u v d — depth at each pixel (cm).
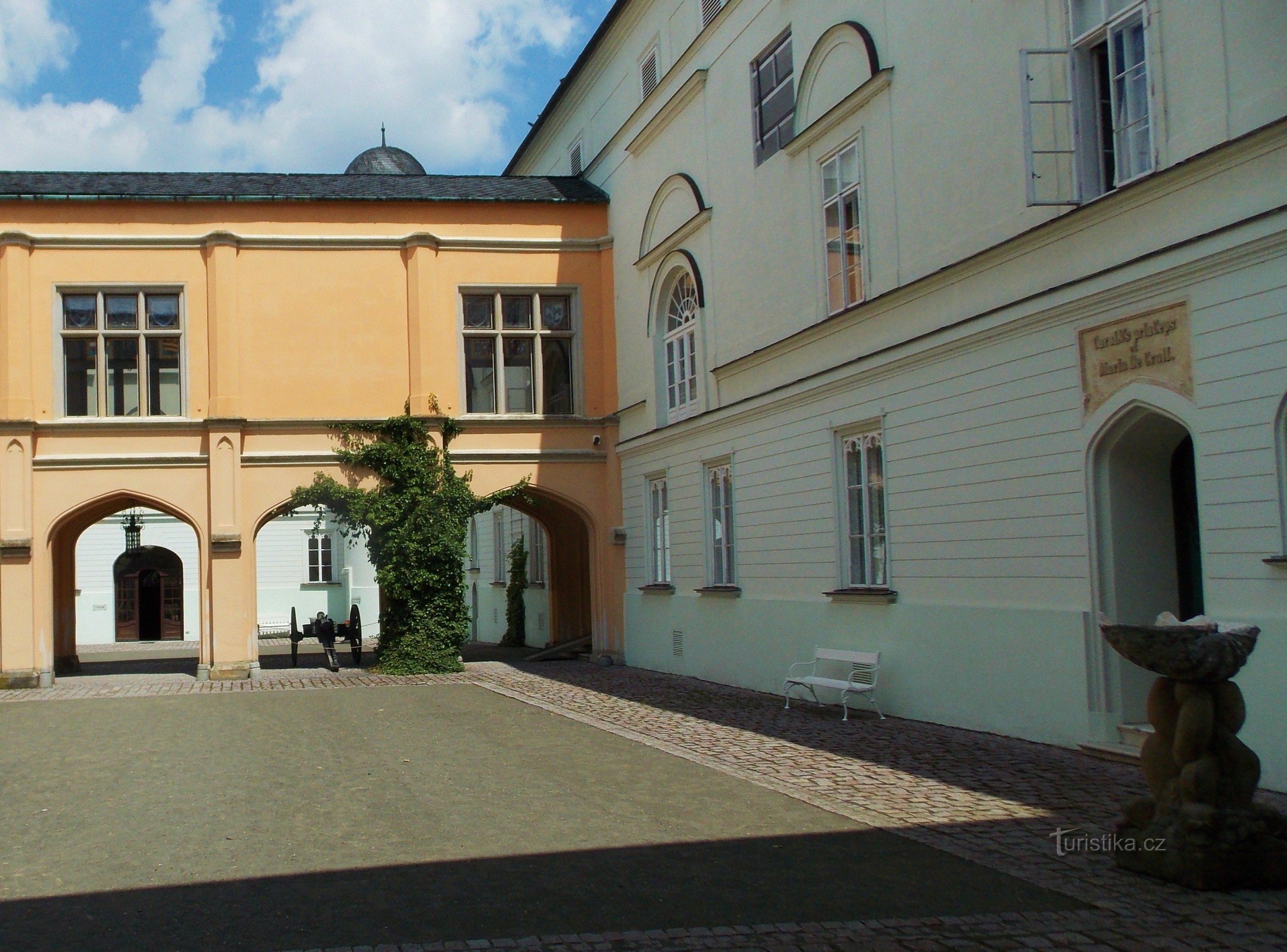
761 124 1633
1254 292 849
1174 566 1032
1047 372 1066
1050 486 1066
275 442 2100
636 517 2136
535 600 2803
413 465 2102
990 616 1147
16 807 921
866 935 568
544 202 2230
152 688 1934
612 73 2255
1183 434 1005
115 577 3822
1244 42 855
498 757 1116
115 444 2058
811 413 1487
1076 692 1034
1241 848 630
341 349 2142
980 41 1157
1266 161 840
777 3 1577
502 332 2220
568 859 721
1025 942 554
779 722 1311
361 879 684
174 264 2105
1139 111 974
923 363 1252
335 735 1294
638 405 2109
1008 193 1119
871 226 1356
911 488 1278
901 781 943
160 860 741
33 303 2059
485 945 559
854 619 1393
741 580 1695
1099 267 1003
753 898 632
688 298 1919
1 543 1994
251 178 2216
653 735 1241
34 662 1998
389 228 2177
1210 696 650
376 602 3906
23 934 590
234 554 2055
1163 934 562
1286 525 833
